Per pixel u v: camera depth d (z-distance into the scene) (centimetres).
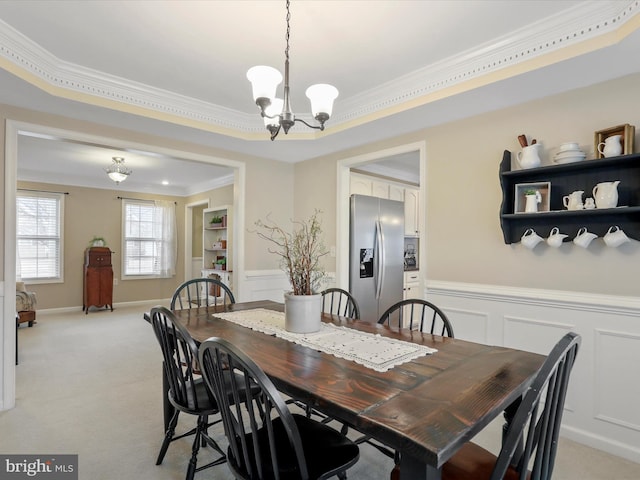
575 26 187
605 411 214
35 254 612
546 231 238
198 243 788
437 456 82
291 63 238
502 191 251
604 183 208
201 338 178
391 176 502
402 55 228
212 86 275
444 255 293
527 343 246
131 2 178
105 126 303
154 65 242
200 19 192
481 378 128
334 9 183
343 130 313
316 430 147
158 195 742
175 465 198
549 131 239
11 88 230
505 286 257
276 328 196
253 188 408
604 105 218
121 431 231
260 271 411
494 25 196
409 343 171
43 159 511
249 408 113
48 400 275
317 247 346
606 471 194
